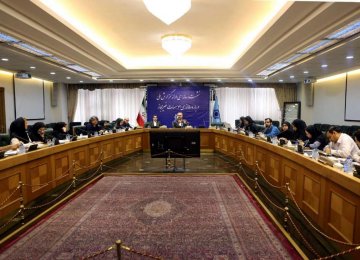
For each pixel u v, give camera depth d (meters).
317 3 3.36
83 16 4.56
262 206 3.76
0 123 8.11
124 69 8.61
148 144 8.93
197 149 5.71
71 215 3.54
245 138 6.18
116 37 5.86
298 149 3.83
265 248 2.70
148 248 2.71
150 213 3.59
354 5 3.27
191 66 8.93
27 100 9.36
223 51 7.31
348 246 2.39
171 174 5.70
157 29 5.30
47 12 3.69
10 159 3.36
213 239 2.89
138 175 5.67
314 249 2.66
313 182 3.14
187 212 3.62
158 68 8.82
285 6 3.61
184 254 2.60
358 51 5.46
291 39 4.72
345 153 4.04
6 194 3.35
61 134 6.61
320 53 5.71
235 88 11.70
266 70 8.30
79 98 11.79
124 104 11.84
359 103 7.93
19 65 7.12
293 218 3.40
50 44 5.05
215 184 4.96
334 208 2.66
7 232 3.06
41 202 4.02
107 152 6.82
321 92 10.10
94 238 2.92
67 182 4.94
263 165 5.13
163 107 11.54
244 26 5.12
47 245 2.78
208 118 11.52
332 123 9.35
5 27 4.04
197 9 4.29
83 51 5.93
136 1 3.99
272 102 11.72
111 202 4.02
